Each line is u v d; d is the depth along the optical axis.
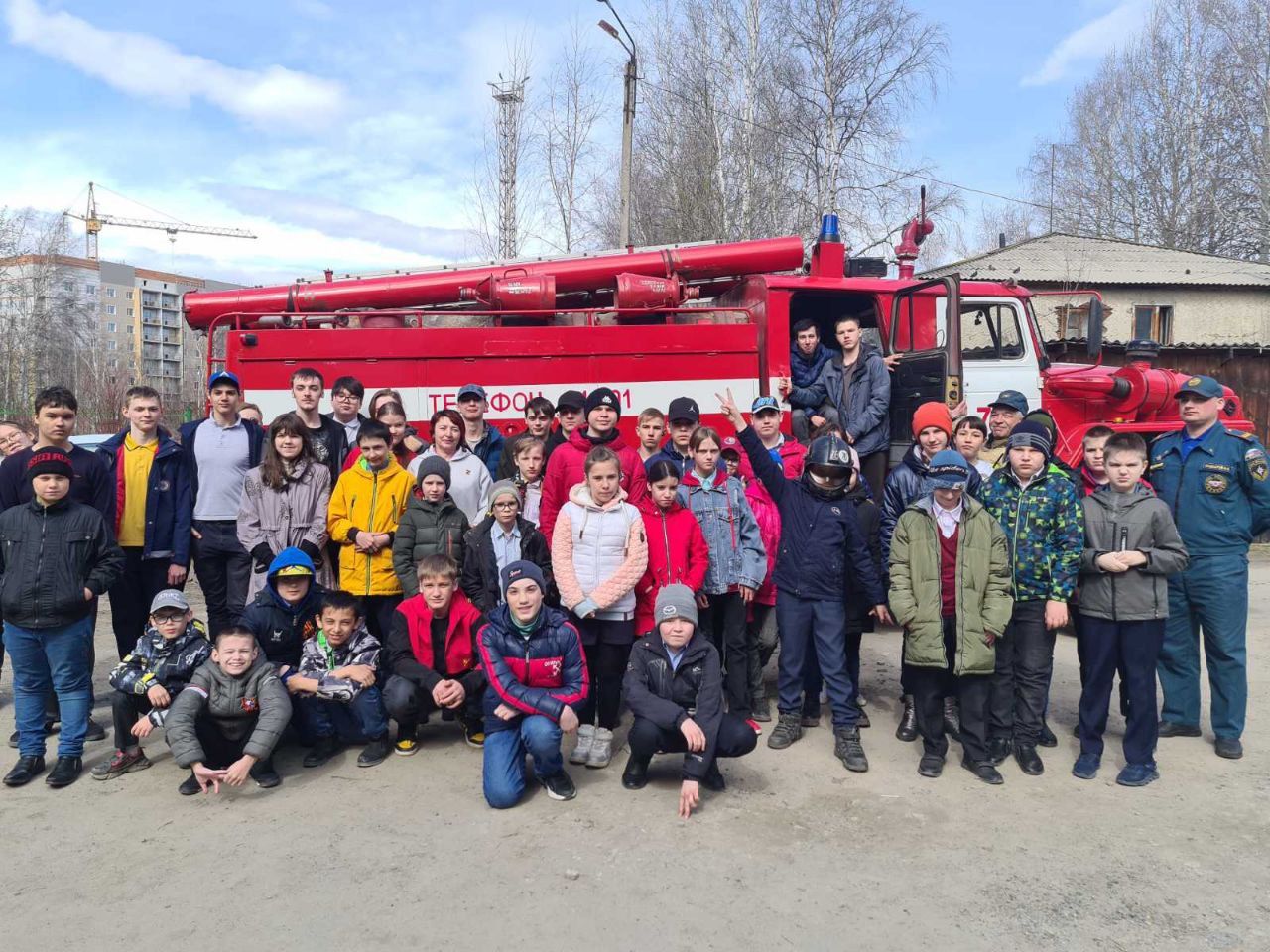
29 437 6.57
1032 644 4.84
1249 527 5.11
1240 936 3.20
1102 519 4.72
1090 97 36.91
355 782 4.68
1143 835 4.04
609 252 8.55
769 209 23.03
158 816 4.25
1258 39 31.88
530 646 4.47
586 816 4.24
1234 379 15.84
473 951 3.10
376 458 5.46
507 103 26.70
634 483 5.73
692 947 3.12
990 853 3.85
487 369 7.62
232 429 5.96
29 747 4.71
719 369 7.82
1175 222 34.59
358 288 7.99
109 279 120.44
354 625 5.00
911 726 5.36
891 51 22.22
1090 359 8.70
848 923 3.27
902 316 8.27
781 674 5.25
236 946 3.13
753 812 4.29
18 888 3.56
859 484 5.61
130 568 5.65
